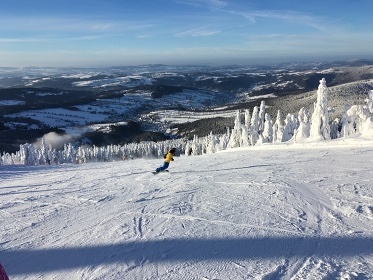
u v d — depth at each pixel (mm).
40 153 51531
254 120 36188
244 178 9391
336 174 9234
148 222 5914
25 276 4129
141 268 4152
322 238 4781
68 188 10039
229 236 5008
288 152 15891
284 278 3717
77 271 4180
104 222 6102
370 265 3920
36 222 6422
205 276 3855
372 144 15078
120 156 75688
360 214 5746
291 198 6953
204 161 14664
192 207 6703
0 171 18375
